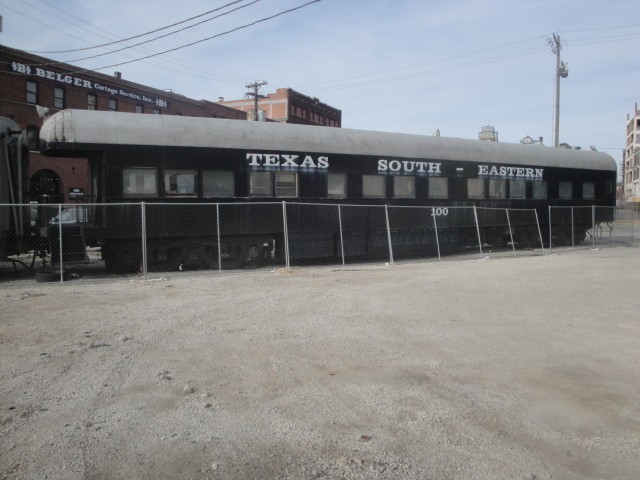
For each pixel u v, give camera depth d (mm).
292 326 7535
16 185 13195
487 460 3674
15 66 30906
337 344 6602
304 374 5473
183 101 43969
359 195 16609
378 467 3566
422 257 18312
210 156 14336
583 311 8641
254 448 3840
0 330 7254
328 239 16078
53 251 12797
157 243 13820
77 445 3873
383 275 12938
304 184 15625
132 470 3520
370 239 16844
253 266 14938
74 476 3436
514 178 20469
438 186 18359
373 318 8062
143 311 8531
